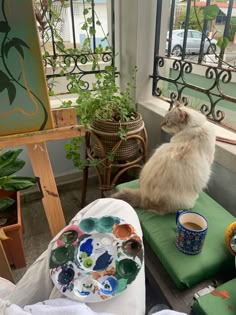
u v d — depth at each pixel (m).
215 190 1.31
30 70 0.65
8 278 0.90
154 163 1.14
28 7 0.59
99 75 1.61
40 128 0.72
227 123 1.36
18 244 1.22
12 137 0.70
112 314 0.45
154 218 1.04
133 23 1.55
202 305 0.67
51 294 0.52
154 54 1.65
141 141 1.45
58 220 0.91
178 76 1.53
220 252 0.86
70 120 0.77
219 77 1.26
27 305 0.51
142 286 0.54
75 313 0.43
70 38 1.73
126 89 1.65
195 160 1.08
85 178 1.64
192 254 0.85
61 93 1.73
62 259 0.56
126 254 0.56
